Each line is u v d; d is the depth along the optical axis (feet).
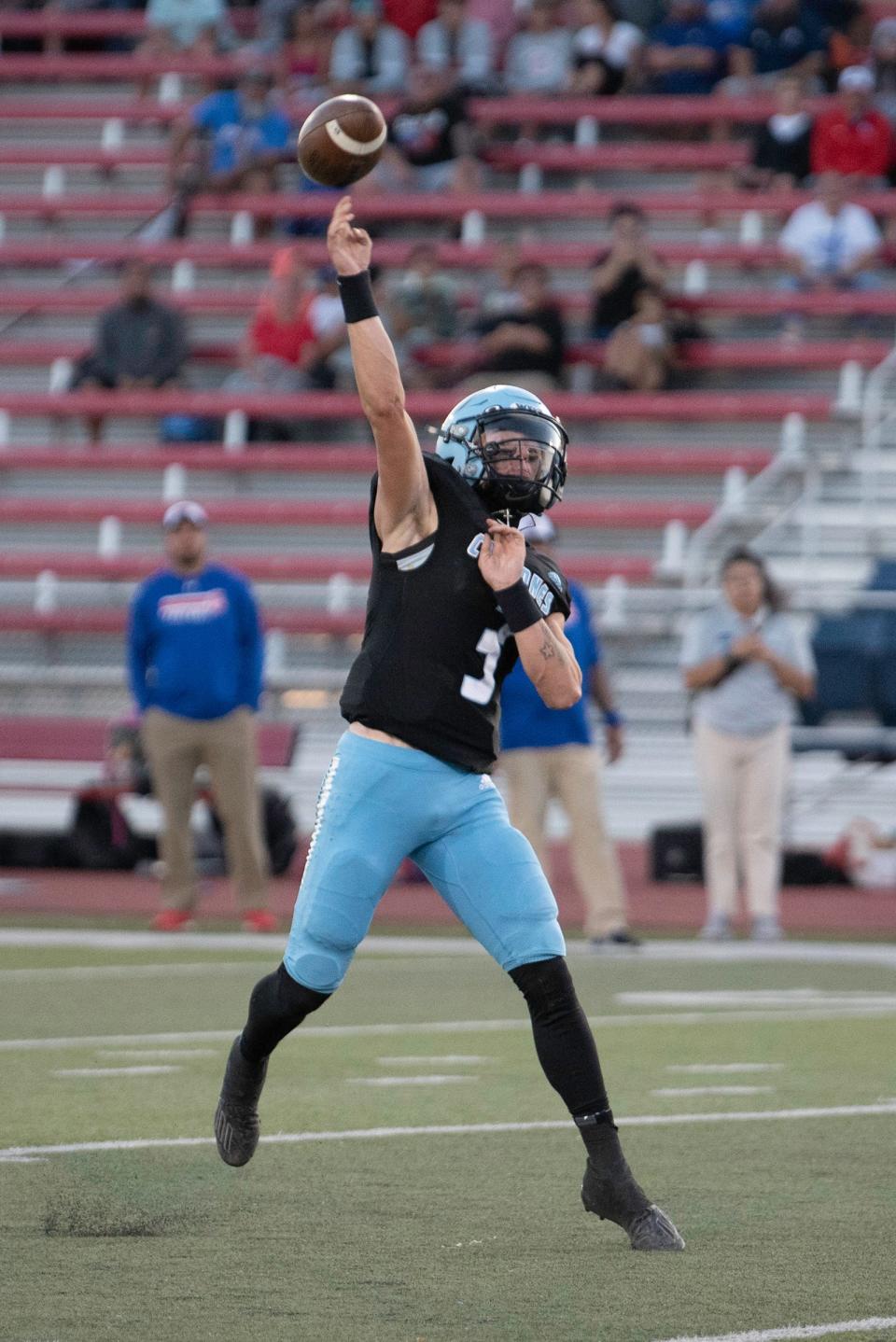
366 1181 62.75
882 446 235.20
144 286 261.65
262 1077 58.23
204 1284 48.93
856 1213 58.29
